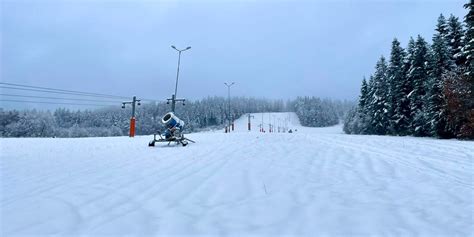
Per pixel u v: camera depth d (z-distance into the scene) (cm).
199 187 473
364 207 376
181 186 479
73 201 399
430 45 3016
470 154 843
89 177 543
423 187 472
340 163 692
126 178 536
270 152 893
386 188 467
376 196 423
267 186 480
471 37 2194
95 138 1744
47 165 668
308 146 1069
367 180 521
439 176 552
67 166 655
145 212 359
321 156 805
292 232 302
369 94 4647
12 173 575
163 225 319
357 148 1005
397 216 345
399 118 3266
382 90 4012
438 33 2827
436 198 413
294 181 514
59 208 371
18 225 317
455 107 2211
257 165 666
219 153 875
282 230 307
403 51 3544
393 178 536
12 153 878
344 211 362
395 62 3553
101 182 504
